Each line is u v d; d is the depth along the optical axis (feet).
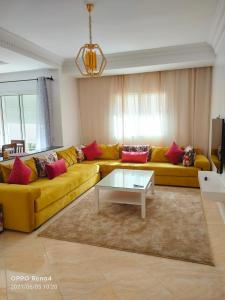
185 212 10.84
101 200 11.02
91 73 8.80
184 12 9.17
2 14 8.94
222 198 9.00
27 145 18.52
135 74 17.35
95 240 8.61
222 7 8.51
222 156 10.01
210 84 15.80
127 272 6.84
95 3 8.24
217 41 11.57
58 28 10.47
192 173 14.07
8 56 12.39
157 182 14.85
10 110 18.49
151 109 17.39
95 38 11.95
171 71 16.52
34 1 8.00
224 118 10.65
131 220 10.18
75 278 6.63
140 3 8.36
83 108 19.07
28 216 9.07
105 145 17.90
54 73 16.08
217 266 7.01
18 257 7.66
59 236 8.95
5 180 10.82
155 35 11.71
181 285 6.27
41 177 12.54
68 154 15.79
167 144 17.44
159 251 7.80
